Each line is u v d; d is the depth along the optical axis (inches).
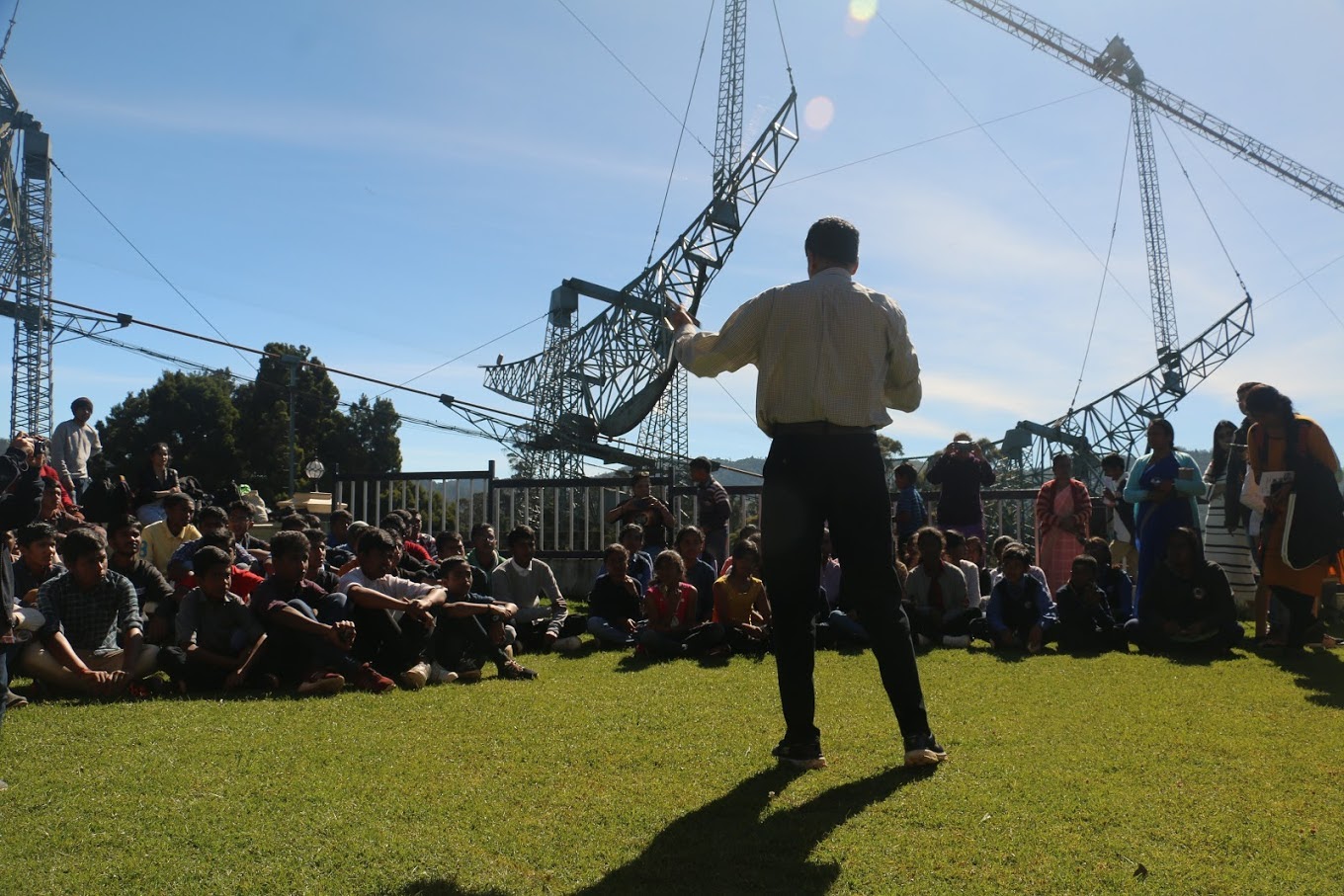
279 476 1883.6
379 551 254.4
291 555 247.6
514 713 195.8
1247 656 279.0
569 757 159.8
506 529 528.7
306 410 1980.8
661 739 171.8
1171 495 308.3
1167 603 295.7
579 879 110.0
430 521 537.6
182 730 178.7
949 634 318.7
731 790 141.6
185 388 1831.9
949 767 151.6
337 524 417.4
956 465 403.2
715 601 308.3
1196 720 185.2
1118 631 303.4
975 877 109.7
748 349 154.2
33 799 134.7
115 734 174.9
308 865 113.0
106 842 119.6
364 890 106.6
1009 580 315.3
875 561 149.0
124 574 268.4
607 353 1589.6
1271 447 279.0
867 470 147.8
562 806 134.4
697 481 435.5
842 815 130.0
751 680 244.7
